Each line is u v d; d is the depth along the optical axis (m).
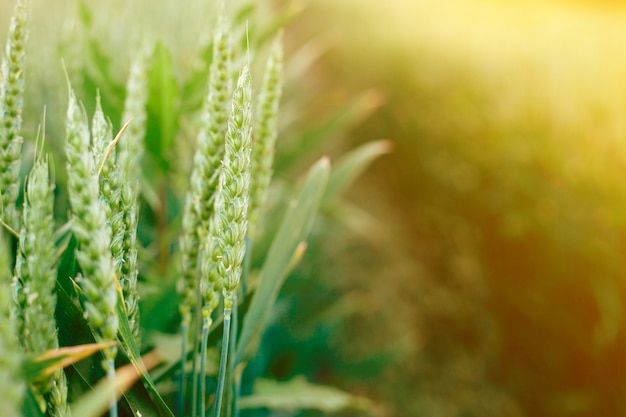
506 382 1.67
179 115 0.80
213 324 0.55
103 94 0.75
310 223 0.64
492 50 1.89
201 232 0.50
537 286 1.61
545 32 1.80
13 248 0.46
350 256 1.95
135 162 0.59
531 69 1.70
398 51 2.40
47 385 0.42
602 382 1.49
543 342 1.62
